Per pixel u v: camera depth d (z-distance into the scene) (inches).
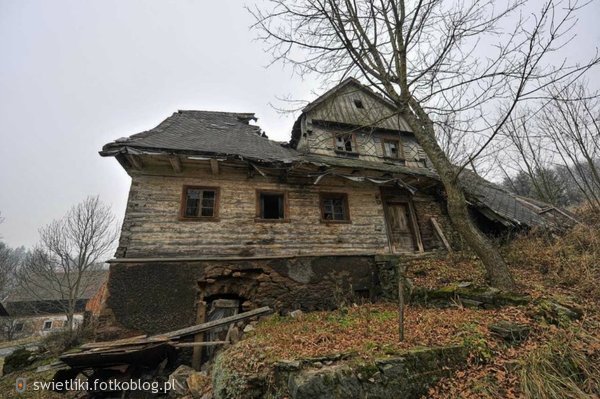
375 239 369.7
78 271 855.1
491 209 395.9
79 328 466.3
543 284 214.7
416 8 249.8
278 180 354.3
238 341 206.4
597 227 309.4
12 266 1170.0
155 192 297.3
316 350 147.9
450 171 251.4
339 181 386.9
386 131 505.4
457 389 121.6
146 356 208.8
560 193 810.8
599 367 125.4
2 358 579.8
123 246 266.7
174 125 392.2
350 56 261.4
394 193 422.0
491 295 198.5
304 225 343.0
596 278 204.8
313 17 273.3
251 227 319.0
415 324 181.5
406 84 273.7
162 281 262.1
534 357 129.5
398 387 120.7
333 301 307.3
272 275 299.0
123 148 259.1
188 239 289.9
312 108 462.6
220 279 283.6
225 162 306.3
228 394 144.0
